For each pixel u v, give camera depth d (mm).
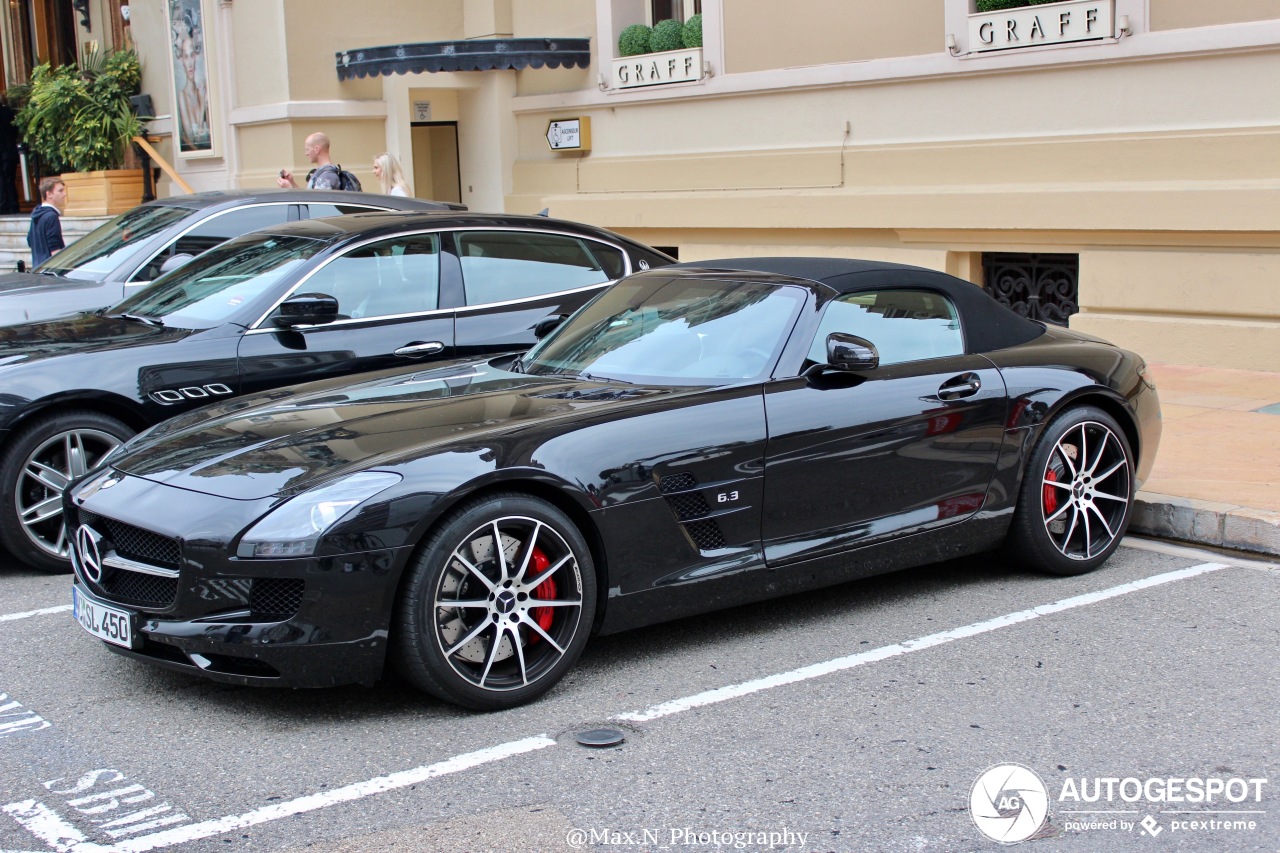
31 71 20125
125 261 8922
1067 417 5625
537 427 4512
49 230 12148
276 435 4699
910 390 5199
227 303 6742
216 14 15547
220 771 3957
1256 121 9039
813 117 11828
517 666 4379
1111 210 9719
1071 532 5707
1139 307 9859
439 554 4176
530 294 7285
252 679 4129
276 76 14680
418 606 4156
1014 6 10336
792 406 4910
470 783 3848
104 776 3939
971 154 10625
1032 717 4242
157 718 4383
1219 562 5945
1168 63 9438
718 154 12648
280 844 3498
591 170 13883
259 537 4078
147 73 17641
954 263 11117
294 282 6715
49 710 4469
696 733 4176
